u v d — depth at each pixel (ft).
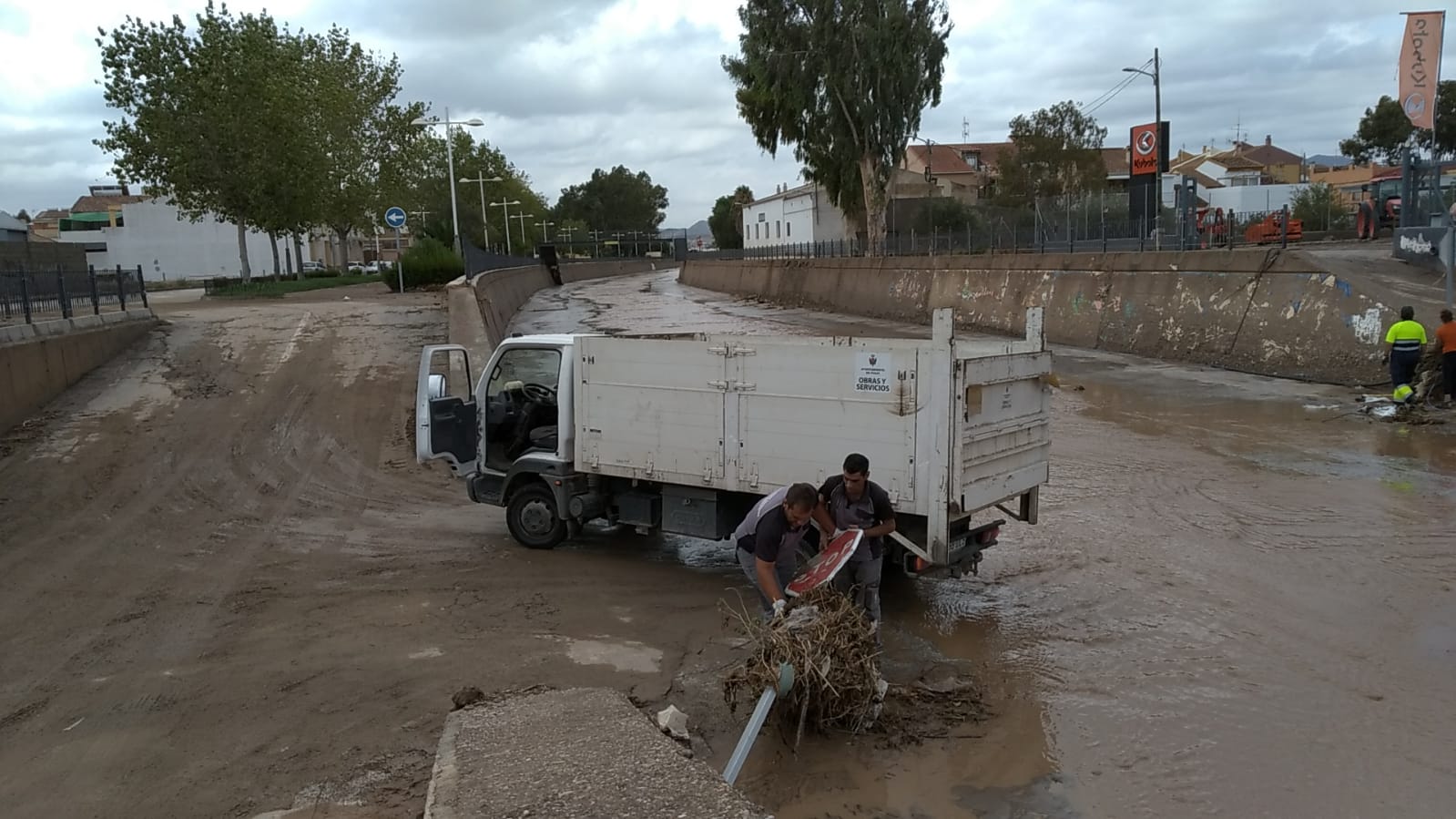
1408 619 23.00
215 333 65.87
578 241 374.63
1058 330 84.07
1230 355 65.36
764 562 20.29
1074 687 20.15
